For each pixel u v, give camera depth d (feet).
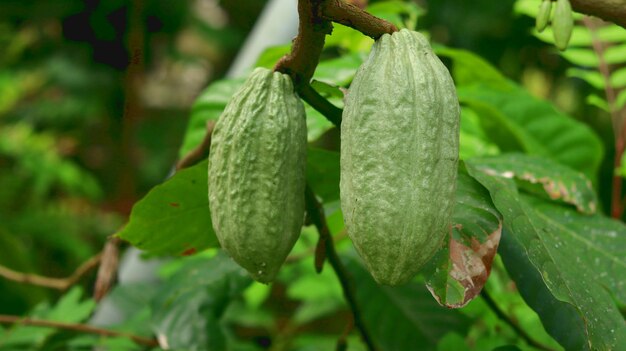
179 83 14.03
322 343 5.17
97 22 11.55
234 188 2.57
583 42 4.83
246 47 5.18
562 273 2.72
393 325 4.35
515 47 9.95
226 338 3.85
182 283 4.00
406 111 2.36
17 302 6.38
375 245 2.36
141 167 11.97
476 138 4.89
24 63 11.94
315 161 3.29
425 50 2.43
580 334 2.82
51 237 9.95
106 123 12.14
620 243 3.30
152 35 12.00
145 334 4.25
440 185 2.37
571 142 4.61
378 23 2.48
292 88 2.66
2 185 10.88
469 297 2.57
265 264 2.61
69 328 4.16
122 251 6.71
